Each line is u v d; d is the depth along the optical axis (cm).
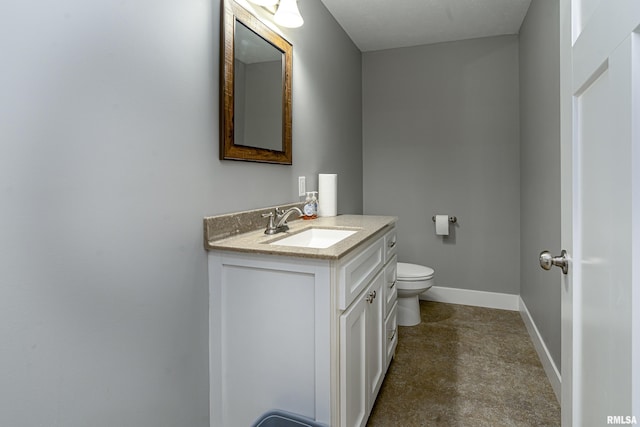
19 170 84
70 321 95
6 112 81
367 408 162
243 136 161
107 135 103
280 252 130
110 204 104
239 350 142
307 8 232
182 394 132
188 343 134
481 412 178
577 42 81
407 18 280
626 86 55
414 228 346
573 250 85
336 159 285
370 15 274
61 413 93
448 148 332
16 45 82
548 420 171
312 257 126
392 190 351
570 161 87
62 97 91
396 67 344
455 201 332
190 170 134
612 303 63
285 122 199
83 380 98
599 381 70
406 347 247
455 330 275
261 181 181
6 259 82
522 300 301
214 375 145
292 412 135
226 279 142
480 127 322
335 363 128
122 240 108
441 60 330
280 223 171
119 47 106
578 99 84
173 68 125
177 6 127
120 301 108
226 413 145
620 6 57
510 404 184
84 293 98
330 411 129
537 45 233
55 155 90
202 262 141
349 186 318
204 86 140
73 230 95
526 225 280
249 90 166
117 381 108
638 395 54
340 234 188
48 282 90
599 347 70
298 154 221
